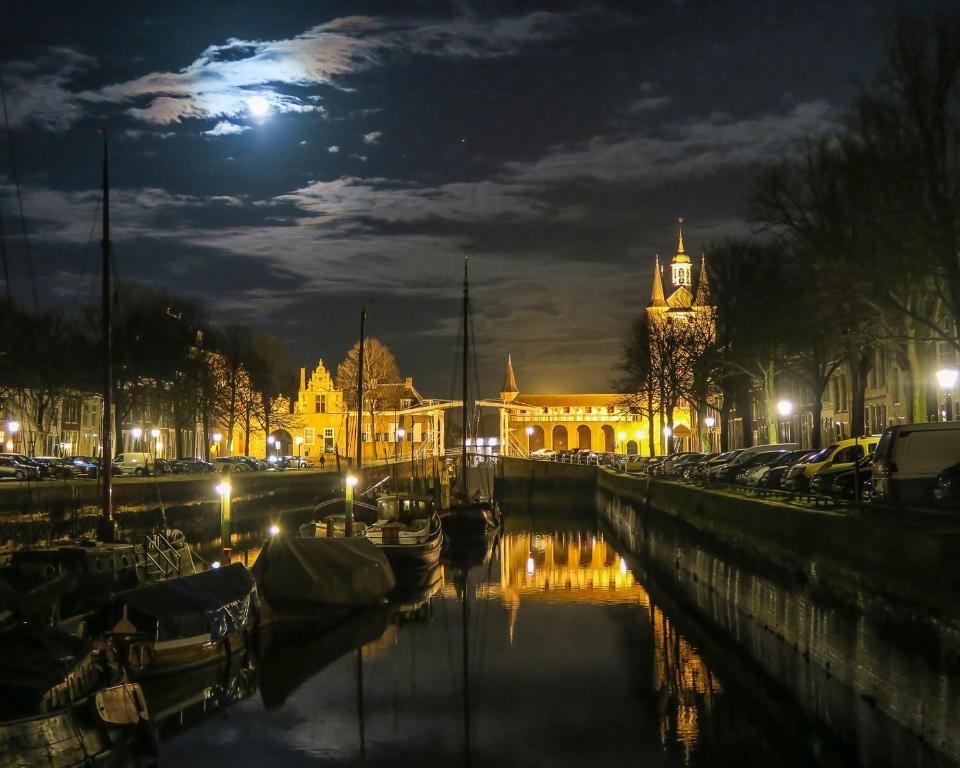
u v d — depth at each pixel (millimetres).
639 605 42688
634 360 97750
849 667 22641
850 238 35688
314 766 22828
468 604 43500
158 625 27609
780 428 94312
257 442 134375
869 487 34094
